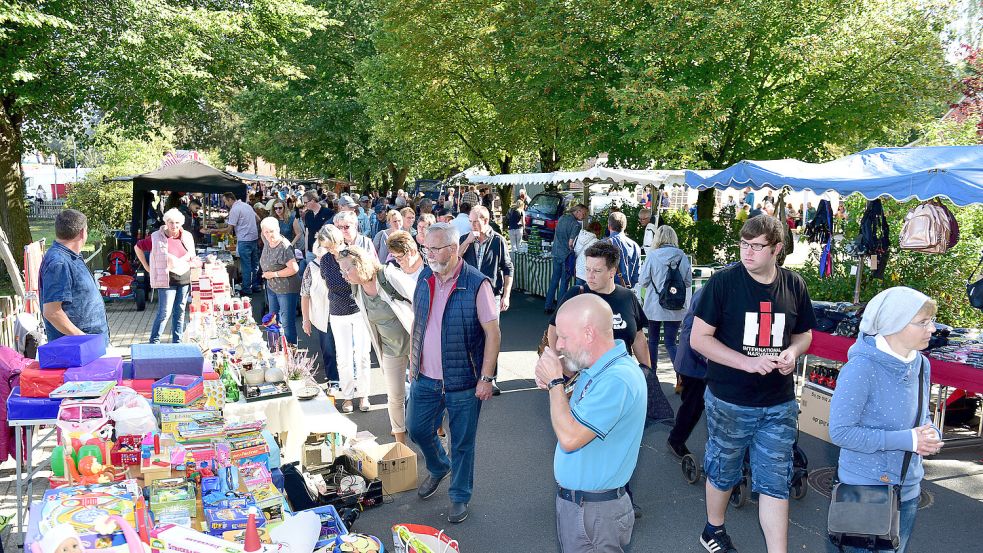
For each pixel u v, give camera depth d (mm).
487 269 7793
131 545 2861
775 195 23141
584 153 16125
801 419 6551
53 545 2729
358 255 5215
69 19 13422
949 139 12109
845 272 10008
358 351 6859
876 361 2994
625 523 2869
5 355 4461
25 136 16281
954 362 5449
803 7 13812
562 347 2814
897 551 3107
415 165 32719
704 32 12977
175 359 4555
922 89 13781
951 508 5141
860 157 8023
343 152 32781
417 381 4676
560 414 2787
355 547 3467
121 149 23484
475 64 20062
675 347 7156
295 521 3572
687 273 7012
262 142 34438
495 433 6520
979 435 6367
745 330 3824
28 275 7902
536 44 15789
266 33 17188
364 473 5250
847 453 3100
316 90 31641
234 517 3309
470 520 4848
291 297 8102
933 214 7207
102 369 4184
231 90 17297
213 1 16219
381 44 21234
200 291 7625
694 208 22984
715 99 13531
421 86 21781
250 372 5191
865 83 14203
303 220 14094
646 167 16281
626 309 4414
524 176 15719
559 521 2947
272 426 5070
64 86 14391
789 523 4875
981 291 6676
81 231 5211
